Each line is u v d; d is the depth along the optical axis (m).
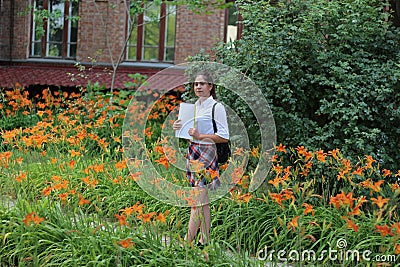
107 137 10.16
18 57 17.09
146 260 5.04
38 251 5.42
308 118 8.23
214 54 9.26
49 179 7.54
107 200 7.00
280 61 8.05
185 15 16.62
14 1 17.00
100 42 16.95
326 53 8.16
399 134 8.08
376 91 7.85
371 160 6.02
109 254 5.19
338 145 7.80
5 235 5.48
